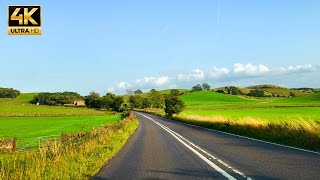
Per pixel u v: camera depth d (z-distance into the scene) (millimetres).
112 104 162750
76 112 127562
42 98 198625
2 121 87062
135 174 11539
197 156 15641
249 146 19094
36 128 65312
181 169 12273
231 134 28969
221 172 11430
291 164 12594
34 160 11664
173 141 23891
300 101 166000
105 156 15422
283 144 19766
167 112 84000
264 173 11008
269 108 119125
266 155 15195
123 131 32812
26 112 121125
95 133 25734
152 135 30438
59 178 9914
